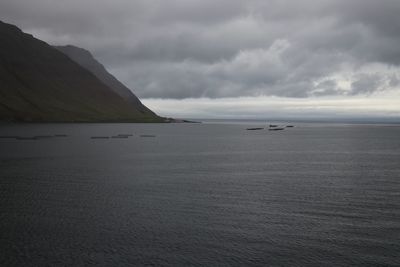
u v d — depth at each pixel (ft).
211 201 146.00
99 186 172.24
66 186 171.12
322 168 238.68
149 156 298.76
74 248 99.55
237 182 186.09
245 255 95.81
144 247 100.42
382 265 90.79
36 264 90.79
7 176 195.00
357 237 107.45
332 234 109.70
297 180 192.85
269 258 94.27
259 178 198.59
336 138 587.27
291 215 127.54
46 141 425.28
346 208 136.56
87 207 135.54
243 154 324.80
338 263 91.76
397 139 561.84
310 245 102.01
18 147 350.43
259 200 148.05
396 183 184.96
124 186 173.17
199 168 234.58
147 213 128.88
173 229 113.29
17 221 119.24
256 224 118.01
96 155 298.76
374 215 127.85
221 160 278.87
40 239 105.19
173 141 478.59
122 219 122.21
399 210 134.10
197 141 486.79
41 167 228.63
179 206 138.10
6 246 100.48
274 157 302.86
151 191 162.91
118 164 248.11
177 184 179.52
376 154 331.77
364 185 179.32
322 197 153.38
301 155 319.88
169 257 94.68
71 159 270.46
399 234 109.81
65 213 128.16
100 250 98.43
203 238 106.52
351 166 249.14
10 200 143.74
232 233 110.32
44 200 144.46
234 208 136.05
